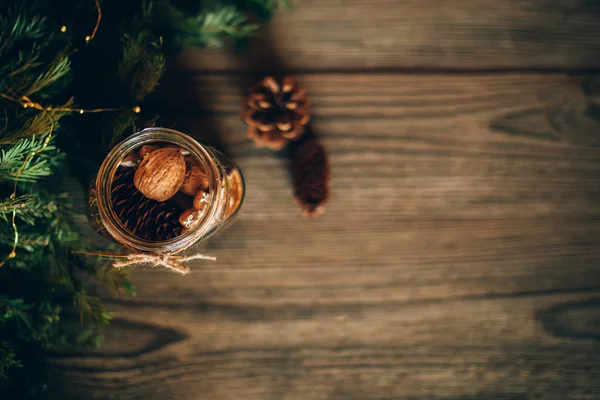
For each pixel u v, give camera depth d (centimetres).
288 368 78
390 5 76
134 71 68
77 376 78
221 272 78
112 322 78
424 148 77
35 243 65
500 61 77
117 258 66
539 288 79
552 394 79
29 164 61
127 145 57
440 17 76
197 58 76
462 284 78
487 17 77
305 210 74
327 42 76
